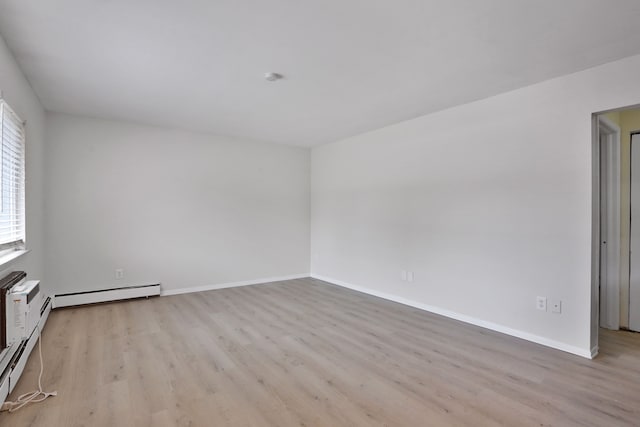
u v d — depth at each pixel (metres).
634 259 3.54
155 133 4.85
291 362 2.77
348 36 2.38
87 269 4.39
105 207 4.50
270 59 2.75
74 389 2.32
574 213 2.95
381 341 3.22
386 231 4.78
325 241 6.01
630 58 2.65
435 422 1.99
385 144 4.80
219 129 5.01
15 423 1.95
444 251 3.99
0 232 2.45
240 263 5.61
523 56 2.65
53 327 3.54
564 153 3.00
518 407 2.14
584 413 2.08
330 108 3.97
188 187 5.12
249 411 2.09
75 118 4.30
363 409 2.12
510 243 3.38
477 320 3.66
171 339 3.25
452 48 2.54
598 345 3.10
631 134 3.58
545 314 3.13
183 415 2.04
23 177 3.02
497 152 3.48
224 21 2.20
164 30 2.31
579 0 1.93
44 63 2.81
